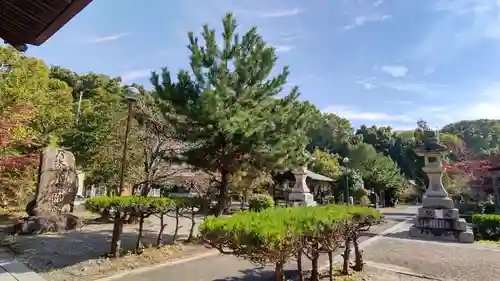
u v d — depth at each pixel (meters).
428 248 8.12
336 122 51.59
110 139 14.13
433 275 5.56
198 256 6.91
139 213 6.60
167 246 7.33
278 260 3.16
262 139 8.52
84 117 16.42
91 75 34.12
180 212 8.19
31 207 9.80
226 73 8.93
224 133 8.33
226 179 9.71
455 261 6.64
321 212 4.52
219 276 5.51
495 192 18.61
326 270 5.65
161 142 12.29
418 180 44.00
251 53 9.19
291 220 3.50
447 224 9.85
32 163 11.25
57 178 10.38
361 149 40.12
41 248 7.09
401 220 15.97
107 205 6.08
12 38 3.19
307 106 9.97
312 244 4.01
